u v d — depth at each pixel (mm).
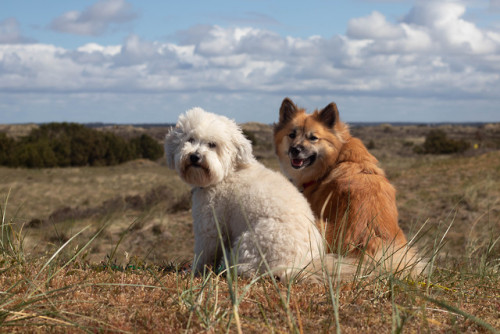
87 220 14492
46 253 4410
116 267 4352
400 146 68750
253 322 2732
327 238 4555
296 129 6316
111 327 2607
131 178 35656
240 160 4680
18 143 54438
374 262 3922
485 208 13312
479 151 43844
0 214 4648
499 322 2945
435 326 2783
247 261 3791
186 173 4355
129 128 119875
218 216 4254
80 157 54281
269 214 3887
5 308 2748
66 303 2990
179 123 4777
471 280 4363
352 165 5668
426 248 5059
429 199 15352
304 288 3473
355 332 2678
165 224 12977
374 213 4734
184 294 3043
